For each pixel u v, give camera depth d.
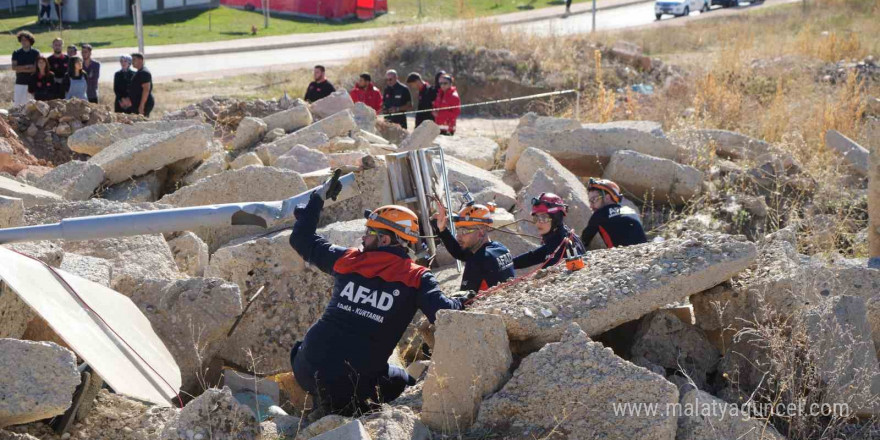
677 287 4.19
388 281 4.09
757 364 4.17
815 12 32.03
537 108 21.39
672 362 4.36
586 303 4.11
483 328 3.80
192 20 40.47
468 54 23.28
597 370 3.55
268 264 5.70
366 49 31.09
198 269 6.14
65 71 13.98
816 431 3.84
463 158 9.98
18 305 4.20
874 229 6.48
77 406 3.66
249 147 10.73
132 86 13.66
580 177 9.74
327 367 4.04
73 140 9.50
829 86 17.50
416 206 6.79
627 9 45.38
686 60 24.50
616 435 3.41
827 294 4.67
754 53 20.97
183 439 3.40
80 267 4.94
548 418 3.57
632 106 14.46
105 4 39.72
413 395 4.29
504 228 7.35
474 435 3.65
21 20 38.12
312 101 14.41
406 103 14.34
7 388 3.34
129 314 4.54
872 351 4.06
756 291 4.37
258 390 4.93
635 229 6.31
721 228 8.43
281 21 41.72
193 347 4.83
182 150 8.56
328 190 4.61
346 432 3.32
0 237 4.51
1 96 18.16
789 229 5.17
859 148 10.40
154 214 4.65
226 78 24.55
